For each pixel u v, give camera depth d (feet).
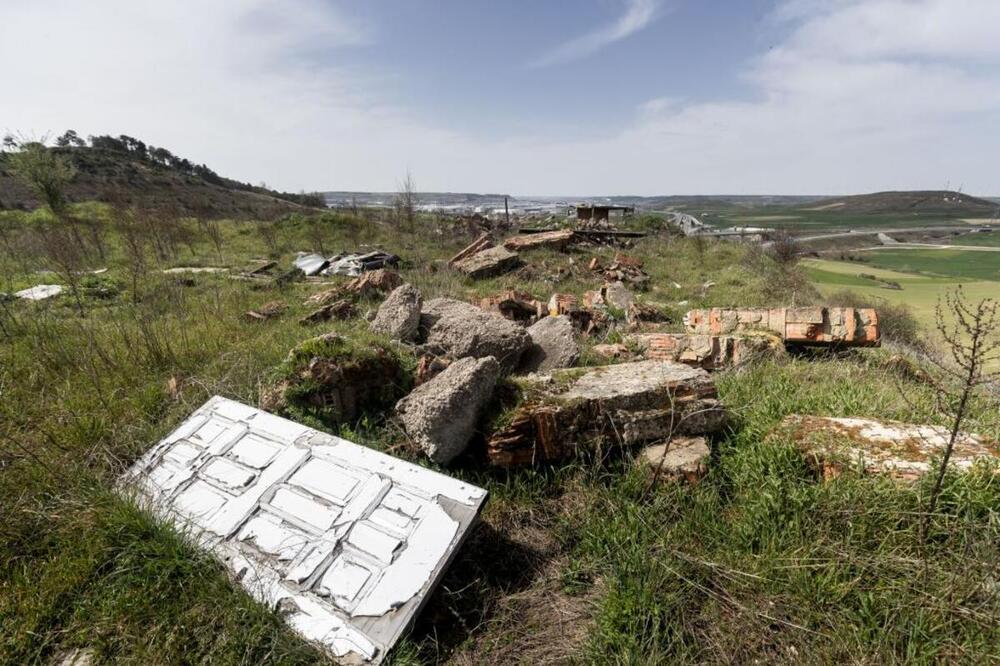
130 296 23.38
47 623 6.64
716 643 6.06
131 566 7.20
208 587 6.83
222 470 8.54
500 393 9.73
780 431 9.23
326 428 10.23
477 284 31.68
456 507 7.12
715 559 7.20
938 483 6.78
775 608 6.41
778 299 33.53
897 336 29.04
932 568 6.41
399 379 11.56
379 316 15.62
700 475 8.66
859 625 6.10
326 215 66.95
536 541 8.21
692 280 40.55
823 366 14.92
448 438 8.86
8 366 13.56
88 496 8.37
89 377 12.89
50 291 24.34
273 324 19.04
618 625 6.25
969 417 10.00
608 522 8.11
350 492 7.65
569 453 9.30
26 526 7.91
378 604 6.19
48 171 61.57
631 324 21.88
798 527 7.29
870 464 7.91
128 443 10.36
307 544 7.04
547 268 37.70
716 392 10.17
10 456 9.14
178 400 12.15
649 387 9.61
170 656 6.08
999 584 6.09
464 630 6.65
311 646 5.95
